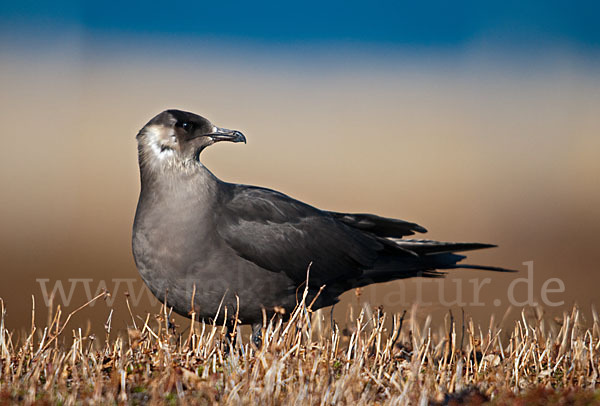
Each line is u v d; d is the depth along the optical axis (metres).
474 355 9.57
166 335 9.55
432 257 12.07
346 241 11.56
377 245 11.85
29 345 9.47
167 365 8.76
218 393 8.37
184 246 10.52
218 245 10.68
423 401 8.09
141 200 10.88
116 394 8.32
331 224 11.55
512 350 9.77
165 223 10.55
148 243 10.62
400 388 8.47
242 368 8.98
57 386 8.53
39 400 8.06
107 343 9.84
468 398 8.19
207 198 10.77
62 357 9.22
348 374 8.70
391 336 10.22
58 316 9.70
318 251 11.30
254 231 10.85
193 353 9.44
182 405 7.99
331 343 9.90
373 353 10.03
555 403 8.02
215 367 9.17
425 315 14.46
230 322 10.96
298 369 8.70
